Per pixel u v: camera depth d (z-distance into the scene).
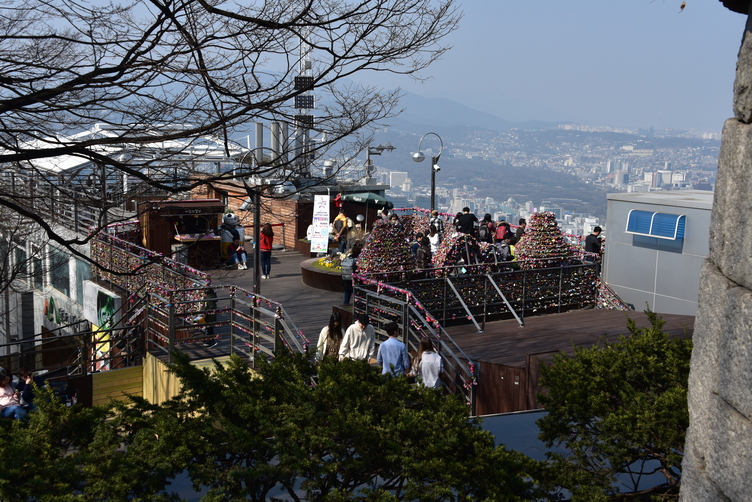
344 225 23.27
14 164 8.58
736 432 2.47
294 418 4.69
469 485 4.21
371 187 26.42
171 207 19.00
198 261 20.03
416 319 12.99
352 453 4.53
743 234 2.52
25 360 12.60
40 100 6.47
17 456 3.89
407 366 9.64
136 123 7.12
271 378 5.31
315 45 6.98
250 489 4.20
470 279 14.62
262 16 6.93
